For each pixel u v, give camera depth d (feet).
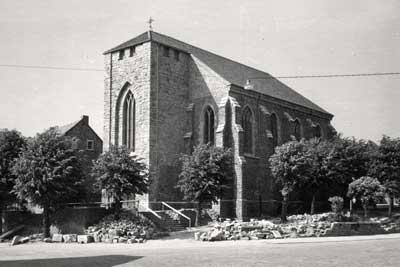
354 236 117.60
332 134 240.94
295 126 217.15
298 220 143.13
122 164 129.39
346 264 59.98
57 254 85.46
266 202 182.39
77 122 221.25
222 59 217.36
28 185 124.67
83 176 135.95
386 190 174.50
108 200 152.46
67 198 132.87
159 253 80.38
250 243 98.68
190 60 185.37
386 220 141.28
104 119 181.06
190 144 176.24
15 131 149.79
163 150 168.55
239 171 166.61
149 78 167.43
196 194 141.69
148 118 165.78
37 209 159.74
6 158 143.95
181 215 146.30
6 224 151.74
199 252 79.87
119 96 178.29
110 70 181.88
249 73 221.05
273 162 158.30
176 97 177.27
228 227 114.42
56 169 124.77
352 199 156.15
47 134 131.85
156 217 140.77
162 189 165.17
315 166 170.19
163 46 174.50
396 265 58.85
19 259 76.64
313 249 82.17
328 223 118.62
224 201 163.63
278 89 228.63
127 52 176.96
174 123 174.91
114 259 72.08
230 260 65.98
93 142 224.94
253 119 186.91
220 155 146.51
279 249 82.99
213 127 175.73
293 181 155.33
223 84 174.09
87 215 126.82
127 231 119.96
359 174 185.37
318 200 200.95
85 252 88.28
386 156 179.63
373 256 69.62
